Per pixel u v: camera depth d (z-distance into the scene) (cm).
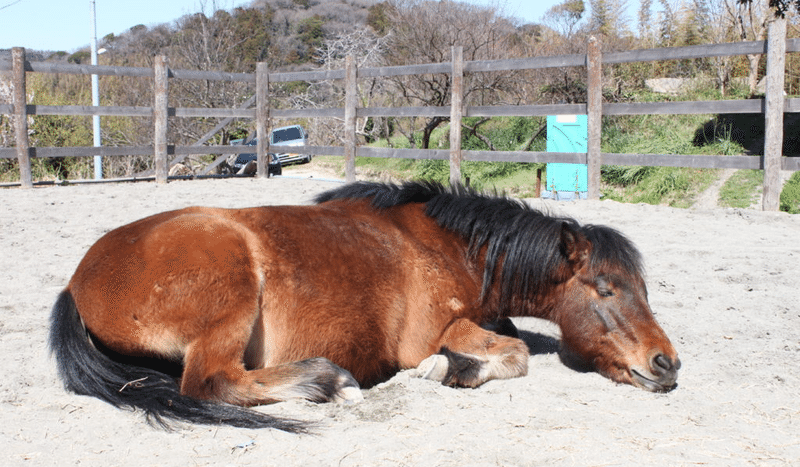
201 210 332
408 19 1808
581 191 1088
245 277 300
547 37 2108
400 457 253
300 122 2703
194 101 1816
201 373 293
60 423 285
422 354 345
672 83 1841
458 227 365
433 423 282
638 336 325
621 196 1346
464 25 1761
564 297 348
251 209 337
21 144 1101
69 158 1689
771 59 837
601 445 262
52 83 2016
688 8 1978
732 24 1873
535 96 1794
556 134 1113
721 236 704
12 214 827
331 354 317
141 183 1232
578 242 337
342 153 1274
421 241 357
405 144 2053
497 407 300
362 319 322
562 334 355
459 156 1105
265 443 264
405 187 384
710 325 429
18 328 414
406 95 1778
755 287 512
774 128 845
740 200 1136
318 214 344
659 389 318
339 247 328
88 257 316
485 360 334
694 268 573
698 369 352
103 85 2027
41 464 249
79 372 300
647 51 940
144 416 291
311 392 301
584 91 1709
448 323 351
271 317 311
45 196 1000
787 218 787
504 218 364
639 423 284
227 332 295
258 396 295
